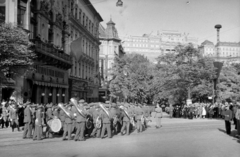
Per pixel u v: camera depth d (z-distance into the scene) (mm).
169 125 27250
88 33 61188
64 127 16547
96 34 70625
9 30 25062
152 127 25109
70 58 45969
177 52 46156
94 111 17781
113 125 19359
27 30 32188
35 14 36812
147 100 59281
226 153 12320
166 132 20781
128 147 13805
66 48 48562
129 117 19078
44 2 38719
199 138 17266
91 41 65312
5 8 30766
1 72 25781
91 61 65062
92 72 66938
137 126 20875
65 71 46875
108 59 88625
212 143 15211
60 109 17828
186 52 45062
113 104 19469
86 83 59250
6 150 13289
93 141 15938
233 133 20141
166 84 46125
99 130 17578
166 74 45500
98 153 12242
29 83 33688
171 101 53344
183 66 43969
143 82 54281
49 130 17531
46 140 16438
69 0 50094
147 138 17266
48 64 37781
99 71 75750
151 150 12961
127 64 56031
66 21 48750
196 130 22219
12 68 26109
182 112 41969
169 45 180500
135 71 55438
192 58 45062
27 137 17344
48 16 40250
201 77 45094
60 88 44781
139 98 56625
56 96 43531
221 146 14211
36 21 36844
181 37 185625
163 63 51531
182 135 18844
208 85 46969
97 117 17469
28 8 33125
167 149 13227
